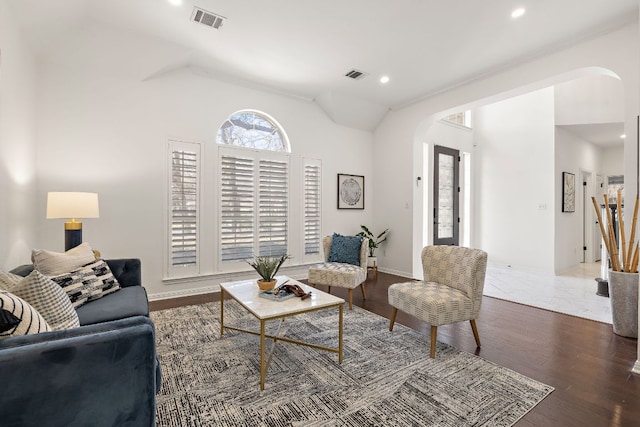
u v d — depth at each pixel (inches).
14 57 95.7
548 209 212.5
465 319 94.7
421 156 200.5
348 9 106.8
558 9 104.1
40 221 119.3
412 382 76.3
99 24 115.2
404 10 107.0
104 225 132.1
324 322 117.1
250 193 169.0
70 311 61.8
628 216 106.4
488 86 154.4
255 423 61.4
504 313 128.4
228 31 120.8
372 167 221.8
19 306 44.8
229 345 96.0
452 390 72.9
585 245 251.8
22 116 104.0
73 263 89.6
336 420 62.4
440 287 102.9
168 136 146.2
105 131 132.1
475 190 252.2
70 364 37.9
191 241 151.6
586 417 63.5
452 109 173.9
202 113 155.2
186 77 151.0
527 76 138.7
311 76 160.1
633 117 107.7
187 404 67.1
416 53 135.6
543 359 88.4
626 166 107.9
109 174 133.0
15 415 35.4
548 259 211.9
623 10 103.9
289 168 183.0
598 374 80.3
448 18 110.7
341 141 206.1
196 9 107.5
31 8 94.3
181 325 111.9
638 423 61.6
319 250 195.2
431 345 89.7
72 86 125.6
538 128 218.4
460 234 243.1
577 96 204.4
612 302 107.0
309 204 191.5
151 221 142.0
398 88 172.9
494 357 89.7
